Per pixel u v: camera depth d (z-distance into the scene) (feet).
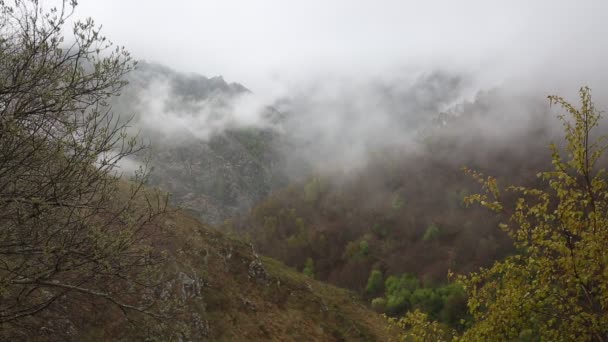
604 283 20.08
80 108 19.99
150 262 23.88
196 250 69.00
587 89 21.20
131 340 39.22
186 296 56.03
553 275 22.59
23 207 18.70
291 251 374.22
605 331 20.43
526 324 22.81
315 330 73.36
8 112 18.78
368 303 257.55
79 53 19.58
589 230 21.42
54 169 19.84
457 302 183.83
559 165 21.76
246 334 61.11
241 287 73.26
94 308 39.19
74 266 19.16
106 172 20.52
